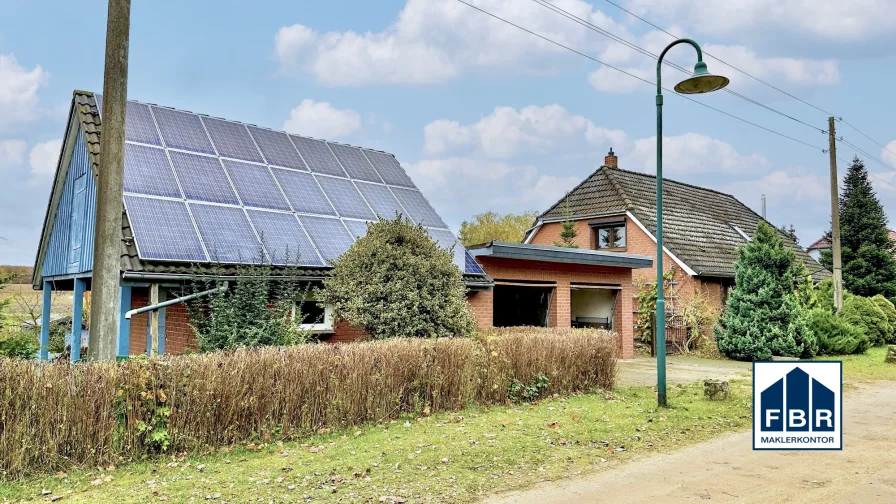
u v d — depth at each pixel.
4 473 5.79
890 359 18.25
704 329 21.27
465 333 11.23
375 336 10.74
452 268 11.33
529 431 8.29
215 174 12.34
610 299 20.55
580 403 10.44
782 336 18.97
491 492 5.96
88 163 12.66
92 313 6.95
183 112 13.84
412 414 8.88
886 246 36.72
